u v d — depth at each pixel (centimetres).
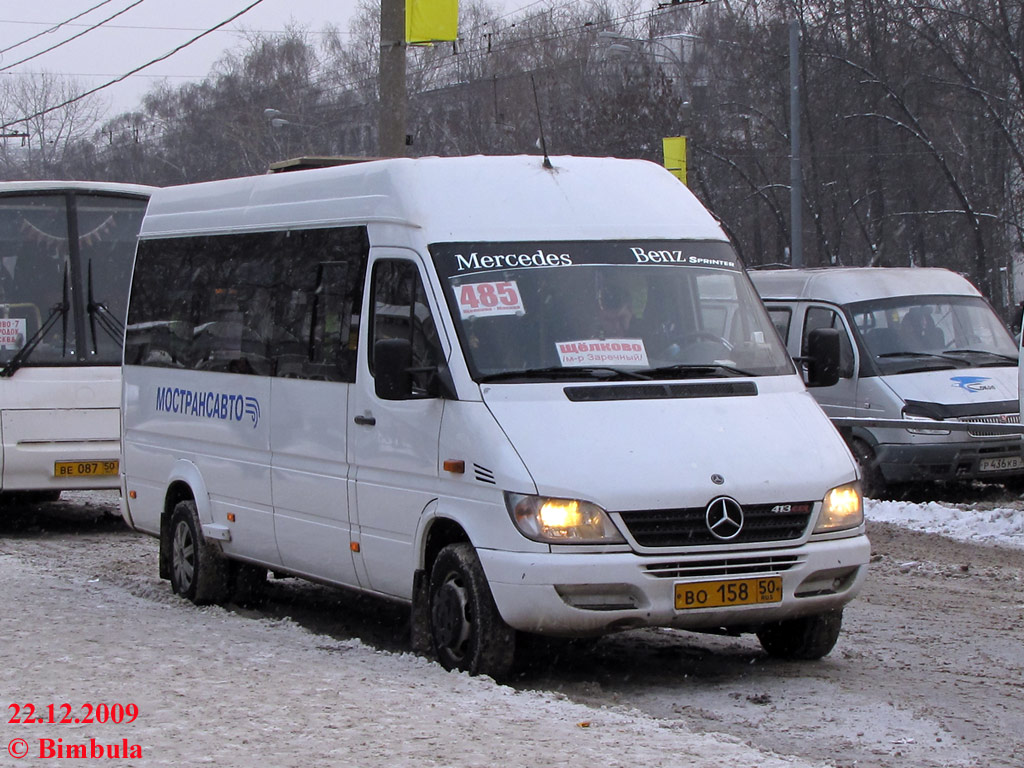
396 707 665
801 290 1730
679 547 727
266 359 957
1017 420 1581
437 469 780
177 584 1074
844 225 4259
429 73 5066
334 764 558
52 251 1462
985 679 796
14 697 680
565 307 806
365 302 853
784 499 746
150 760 562
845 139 4072
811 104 4081
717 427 768
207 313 1045
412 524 803
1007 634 921
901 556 1234
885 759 636
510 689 723
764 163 4378
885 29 3881
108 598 1058
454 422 770
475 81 4825
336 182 915
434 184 840
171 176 6303
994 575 1139
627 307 818
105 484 1465
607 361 793
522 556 720
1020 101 3597
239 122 5856
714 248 873
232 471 993
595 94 4409
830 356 879
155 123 6600
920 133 3738
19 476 1431
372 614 1032
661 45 4638
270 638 888
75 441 1445
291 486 923
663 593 721
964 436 1562
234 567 1040
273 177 997
